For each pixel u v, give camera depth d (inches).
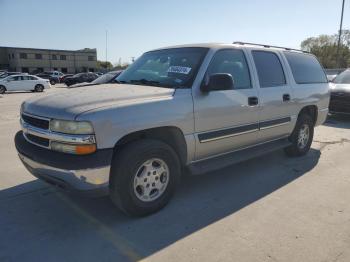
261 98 188.2
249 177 196.1
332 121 403.2
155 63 181.0
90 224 138.6
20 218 143.3
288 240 127.1
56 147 128.9
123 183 133.0
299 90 220.7
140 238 128.1
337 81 443.5
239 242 125.4
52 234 130.6
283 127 211.6
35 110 139.5
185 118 149.6
